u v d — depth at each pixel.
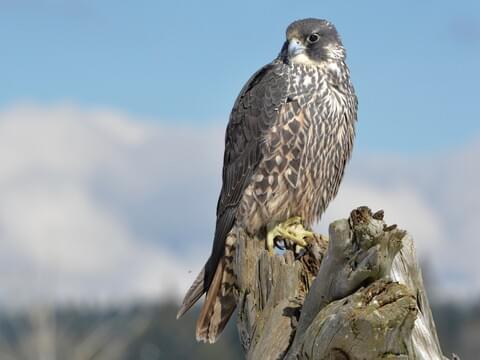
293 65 13.57
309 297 9.05
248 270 11.48
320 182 13.58
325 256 8.88
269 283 10.48
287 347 9.84
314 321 8.74
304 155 13.37
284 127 13.36
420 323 9.41
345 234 8.67
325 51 13.59
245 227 13.62
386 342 8.45
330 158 13.55
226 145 14.05
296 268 10.41
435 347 9.40
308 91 13.37
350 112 13.70
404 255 9.57
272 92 13.48
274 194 13.46
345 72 13.70
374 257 8.55
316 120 13.34
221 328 13.22
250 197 13.57
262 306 10.53
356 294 8.53
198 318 13.22
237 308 11.41
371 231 8.57
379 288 8.52
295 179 13.41
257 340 10.30
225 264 13.34
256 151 13.52
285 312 10.15
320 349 8.61
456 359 10.12
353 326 8.44
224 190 13.88
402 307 8.41
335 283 8.78
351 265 8.69
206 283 13.37
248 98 13.74
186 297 13.34
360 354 8.49
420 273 9.69
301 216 13.67
